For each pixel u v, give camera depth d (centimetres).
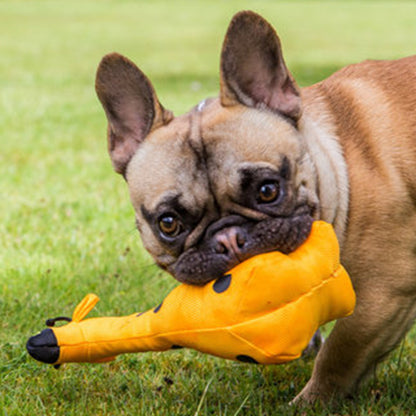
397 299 396
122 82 392
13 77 1762
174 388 450
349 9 3719
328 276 352
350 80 420
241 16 370
